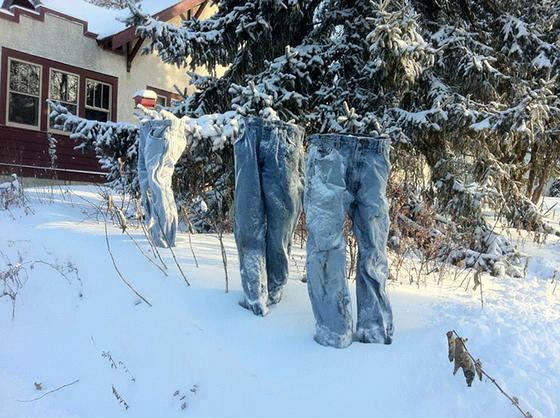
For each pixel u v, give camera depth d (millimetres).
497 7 7250
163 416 2383
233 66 7242
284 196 3068
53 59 11625
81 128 6617
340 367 2338
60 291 3824
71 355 3143
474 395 2184
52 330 3461
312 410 2088
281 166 3066
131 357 2855
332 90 6531
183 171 6641
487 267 4953
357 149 2623
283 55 6879
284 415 2090
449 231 5410
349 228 4477
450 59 6332
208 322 2775
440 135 6195
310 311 3053
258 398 2189
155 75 14086
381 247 2680
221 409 2244
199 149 5832
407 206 5992
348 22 6566
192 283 3342
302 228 5242
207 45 6828
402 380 2283
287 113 6215
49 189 9031
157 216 4266
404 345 2582
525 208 7160
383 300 2658
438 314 3072
